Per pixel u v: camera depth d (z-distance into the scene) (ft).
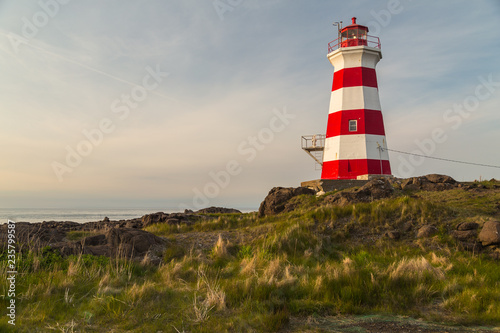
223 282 28.53
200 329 18.88
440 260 36.68
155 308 22.22
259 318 20.52
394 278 27.40
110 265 33.14
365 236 47.01
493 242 39.93
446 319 21.42
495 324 20.56
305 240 45.09
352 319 21.57
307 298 24.62
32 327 18.80
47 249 35.73
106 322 20.13
